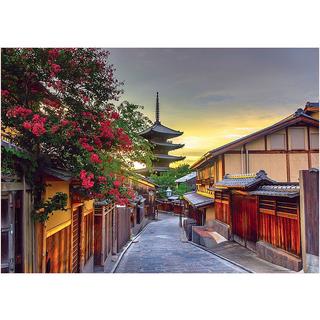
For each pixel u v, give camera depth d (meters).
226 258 11.12
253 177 11.94
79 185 6.45
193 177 35.84
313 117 16.39
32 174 4.74
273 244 10.07
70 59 5.50
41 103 5.68
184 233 20.91
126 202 6.21
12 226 4.14
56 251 5.91
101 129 5.51
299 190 8.09
